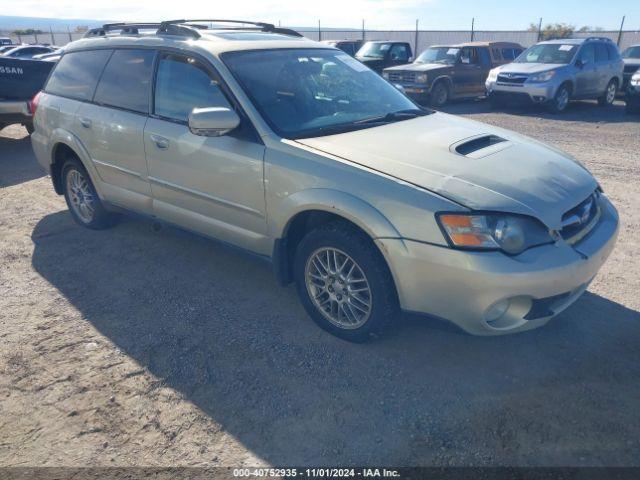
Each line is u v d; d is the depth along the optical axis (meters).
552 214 2.77
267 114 3.39
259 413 2.70
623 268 4.18
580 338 3.27
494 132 3.72
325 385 2.90
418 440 2.51
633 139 9.30
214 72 3.58
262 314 3.63
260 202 3.36
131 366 3.08
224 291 3.95
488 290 2.61
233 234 3.68
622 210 5.45
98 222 5.04
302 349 3.22
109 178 4.54
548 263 2.66
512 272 2.59
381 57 16.94
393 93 4.29
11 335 3.40
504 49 15.73
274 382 2.93
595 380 2.89
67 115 4.77
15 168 7.72
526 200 2.75
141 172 4.16
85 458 2.43
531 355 3.12
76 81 4.80
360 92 4.04
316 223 3.33
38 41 39.03
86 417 2.68
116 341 3.33
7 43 31.42
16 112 8.64
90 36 4.99
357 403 2.75
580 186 3.08
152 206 4.22
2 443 2.52
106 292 3.96
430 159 3.03
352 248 2.96
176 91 3.84
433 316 2.82
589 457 2.38
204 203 3.76
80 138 4.65
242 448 2.48
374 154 3.07
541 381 2.89
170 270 4.30
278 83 3.65
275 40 4.12
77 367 3.07
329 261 3.18
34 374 3.01
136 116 4.10
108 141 4.35
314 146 3.17
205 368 3.06
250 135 3.36
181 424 2.63
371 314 3.02
